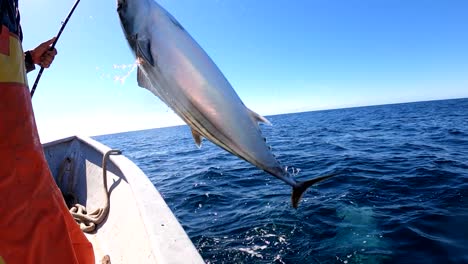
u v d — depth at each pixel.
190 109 1.55
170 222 2.37
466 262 4.45
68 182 5.05
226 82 1.62
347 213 6.58
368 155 13.62
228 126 1.58
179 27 1.59
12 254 1.58
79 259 2.15
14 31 1.69
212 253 5.54
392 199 7.22
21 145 1.63
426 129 22.92
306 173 11.06
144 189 3.06
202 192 9.56
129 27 1.54
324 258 5.01
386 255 4.87
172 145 30.23
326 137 23.62
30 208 1.65
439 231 5.36
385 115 50.59
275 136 27.94
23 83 1.74
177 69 1.52
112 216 3.62
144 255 2.52
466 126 22.28
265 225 6.42
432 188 7.70
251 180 10.66
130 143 40.03
